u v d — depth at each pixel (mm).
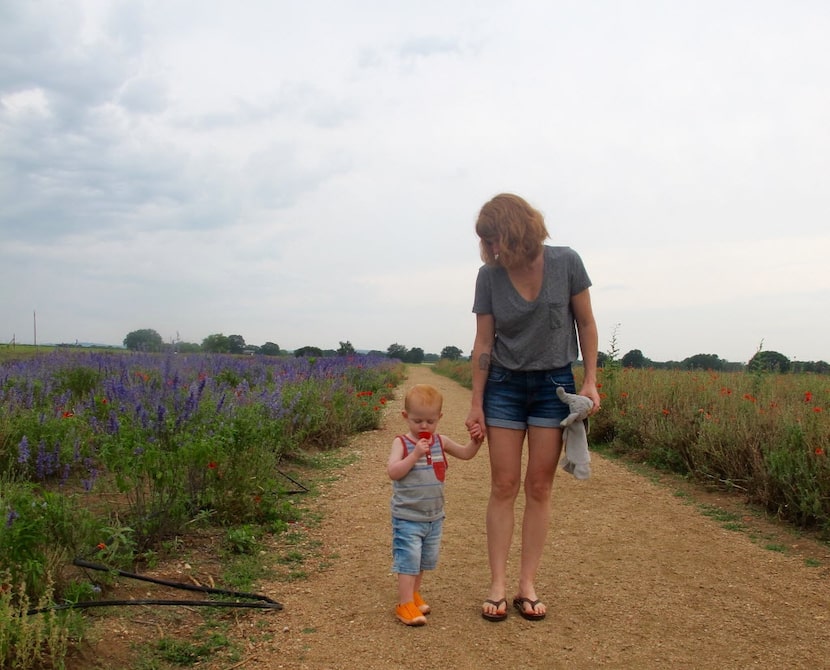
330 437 9555
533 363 3668
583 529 5453
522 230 3541
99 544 3846
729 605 3877
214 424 5836
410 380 33375
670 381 11000
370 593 3979
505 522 3744
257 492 5426
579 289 3750
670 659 3209
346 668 3068
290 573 4273
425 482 3621
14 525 3340
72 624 3098
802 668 3129
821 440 6012
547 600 3930
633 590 4098
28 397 7988
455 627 3527
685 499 6543
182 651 3141
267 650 3215
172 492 4812
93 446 6195
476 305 3844
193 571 4164
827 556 4801
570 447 3658
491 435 3760
